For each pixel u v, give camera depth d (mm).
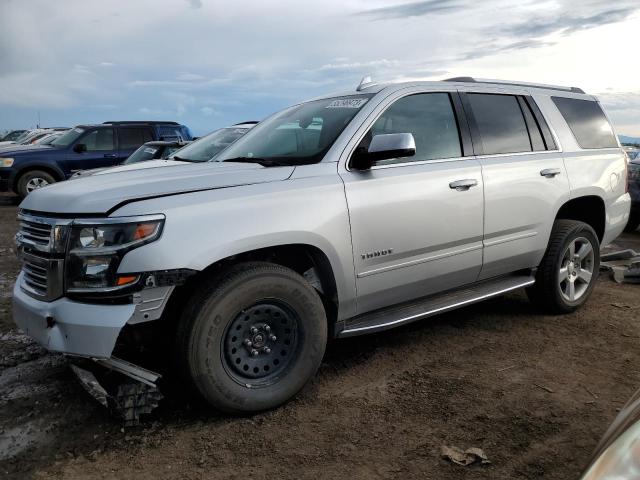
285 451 2787
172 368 3072
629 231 9422
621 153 5281
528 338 4258
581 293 4887
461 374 3631
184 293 3027
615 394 3338
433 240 3754
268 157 3695
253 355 3084
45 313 2850
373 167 3568
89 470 2662
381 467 2643
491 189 4059
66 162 12805
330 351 4062
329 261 3285
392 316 3697
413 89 3926
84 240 2762
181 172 3402
